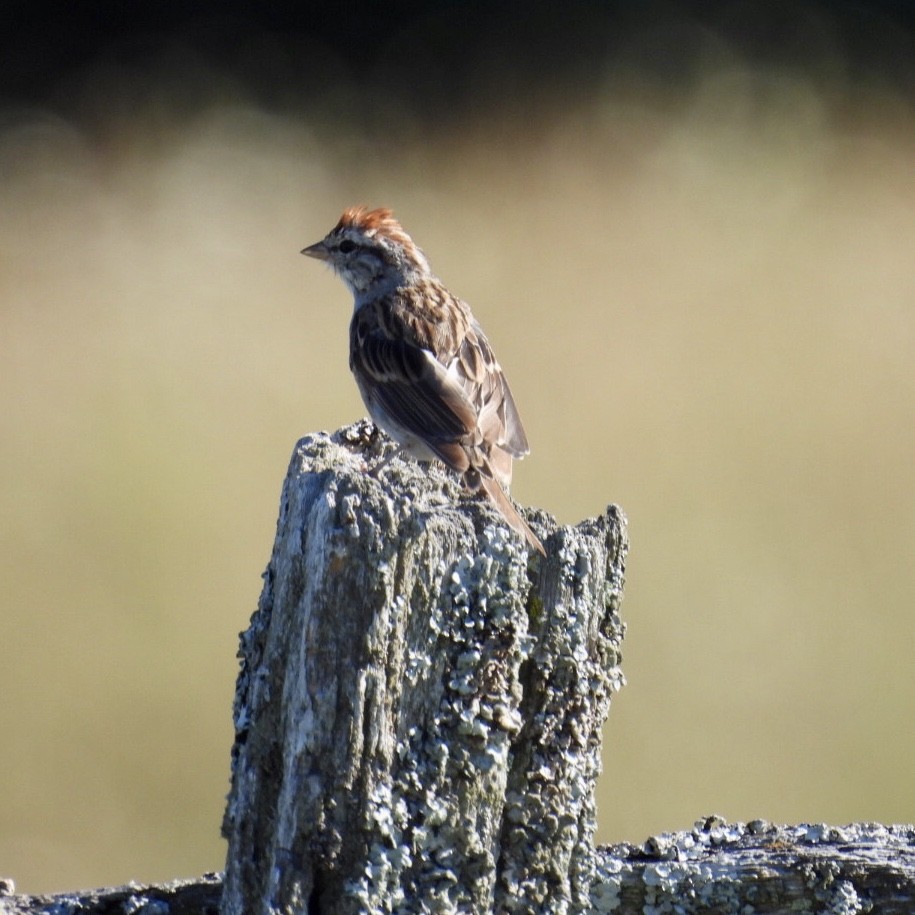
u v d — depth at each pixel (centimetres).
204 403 1577
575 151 2203
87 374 1622
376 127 2347
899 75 2527
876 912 504
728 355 1677
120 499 1440
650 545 1409
